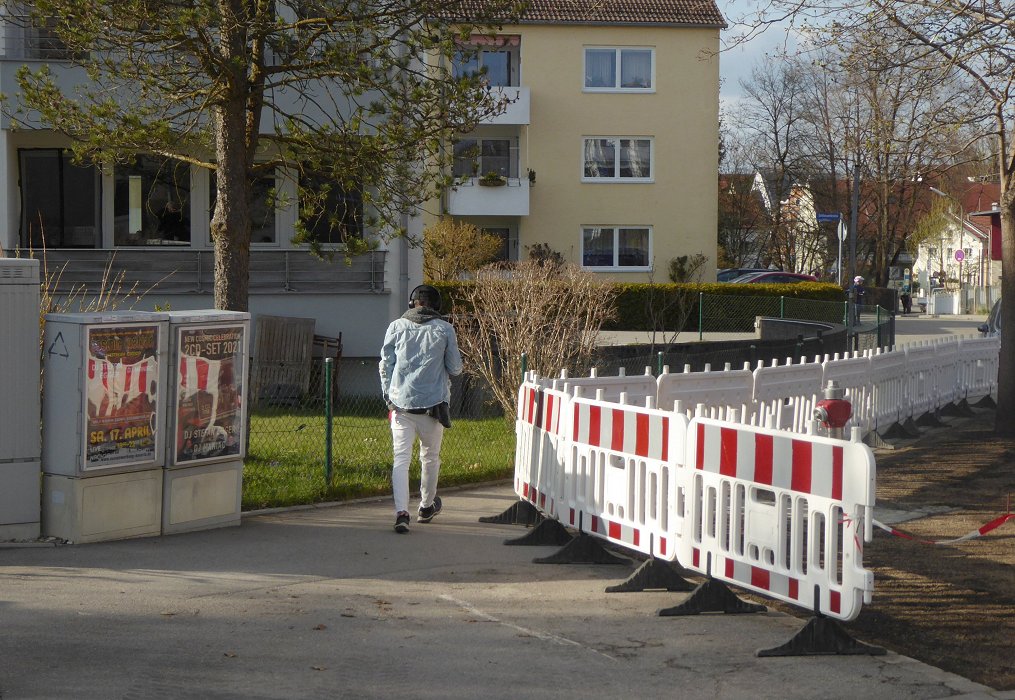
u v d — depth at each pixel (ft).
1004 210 45.93
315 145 36.01
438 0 33.99
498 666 17.43
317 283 62.34
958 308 176.65
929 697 16.21
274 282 62.18
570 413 25.82
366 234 54.08
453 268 99.09
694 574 24.38
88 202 68.69
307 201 39.04
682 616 20.51
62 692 15.67
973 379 55.47
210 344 26.94
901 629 19.88
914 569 24.43
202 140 38.58
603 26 114.73
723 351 55.26
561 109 115.34
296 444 40.52
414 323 28.22
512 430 45.88
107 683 16.12
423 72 36.22
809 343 62.54
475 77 35.27
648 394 32.76
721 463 20.40
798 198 176.35
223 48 33.83
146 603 20.62
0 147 60.64
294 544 26.05
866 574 17.28
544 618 20.31
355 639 18.71
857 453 17.38
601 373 49.14
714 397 34.63
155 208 69.10
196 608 20.38
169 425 26.32
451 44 34.76
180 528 26.73
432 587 22.54
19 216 67.41
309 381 58.29
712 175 116.98
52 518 25.18
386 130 35.17
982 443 44.68
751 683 16.75
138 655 17.49
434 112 35.01
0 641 17.98
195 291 62.59
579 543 25.04
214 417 27.17
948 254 209.77
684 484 21.54
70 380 24.67
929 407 49.62
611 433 24.09
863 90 42.16
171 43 34.04
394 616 20.24
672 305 97.35
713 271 117.29
